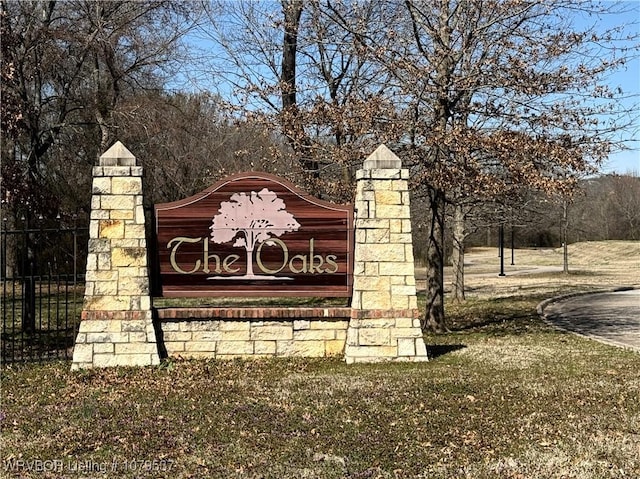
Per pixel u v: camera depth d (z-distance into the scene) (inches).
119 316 388.8
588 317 690.8
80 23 656.4
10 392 333.1
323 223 410.3
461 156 487.2
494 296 942.4
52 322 622.2
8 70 486.9
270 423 272.8
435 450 241.9
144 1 685.9
